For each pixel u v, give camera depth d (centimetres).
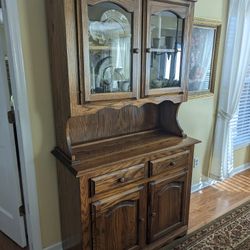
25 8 146
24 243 199
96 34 141
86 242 156
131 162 161
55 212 189
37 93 161
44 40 156
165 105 203
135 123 201
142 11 147
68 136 154
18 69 151
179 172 189
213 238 209
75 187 151
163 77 172
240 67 254
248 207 252
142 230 180
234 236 212
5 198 202
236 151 319
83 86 138
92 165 148
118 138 189
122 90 154
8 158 183
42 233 187
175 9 160
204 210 247
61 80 144
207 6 225
